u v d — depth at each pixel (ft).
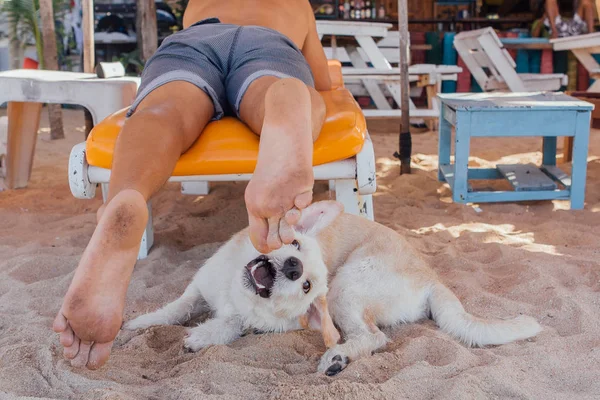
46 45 24.89
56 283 10.82
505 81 28.63
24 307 9.87
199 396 6.72
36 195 17.90
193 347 8.52
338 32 27.37
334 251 10.02
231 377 7.38
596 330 8.91
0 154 18.31
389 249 9.85
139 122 8.11
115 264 6.55
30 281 11.32
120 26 38.52
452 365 7.68
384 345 8.64
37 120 18.54
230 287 9.30
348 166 10.68
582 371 7.75
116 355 8.11
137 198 6.77
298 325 9.19
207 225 15.15
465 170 16.37
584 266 11.51
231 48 10.73
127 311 9.95
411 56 36.42
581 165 15.98
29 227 14.93
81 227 14.75
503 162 21.58
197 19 13.17
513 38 33.91
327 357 8.00
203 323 9.25
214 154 10.13
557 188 17.53
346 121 10.67
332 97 13.02
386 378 7.59
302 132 7.15
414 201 17.13
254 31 11.04
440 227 14.73
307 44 14.33
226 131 10.38
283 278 8.54
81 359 6.73
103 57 38.96
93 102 15.55
